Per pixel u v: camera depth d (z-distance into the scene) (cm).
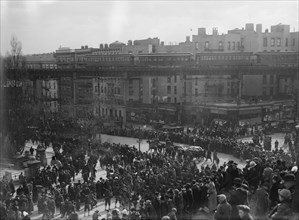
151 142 5581
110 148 5131
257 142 5384
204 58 9694
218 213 1402
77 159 4522
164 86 10444
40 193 3109
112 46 13625
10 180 3616
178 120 8225
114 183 3341
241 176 2145
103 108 10131
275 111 8269
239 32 11744
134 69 8850
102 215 2984
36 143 6456
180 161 4397
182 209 2023
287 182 1633
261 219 1545
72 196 3075
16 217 2569
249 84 10638
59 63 12606
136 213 2147
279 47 11719
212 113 8019
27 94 7800
